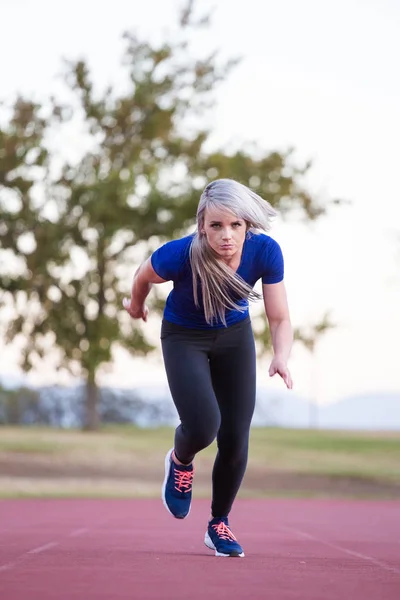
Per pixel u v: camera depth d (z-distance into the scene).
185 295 6.25
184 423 6.26
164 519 12.64
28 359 40.19
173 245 6.21
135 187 38.62
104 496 20.31
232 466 6.66
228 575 5.30
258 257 6.17
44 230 37.31
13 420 54.72
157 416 58.28
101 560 6.14
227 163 40.16
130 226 38.78
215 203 5.84
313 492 24.36
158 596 4.30
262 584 4.89
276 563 6.25
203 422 6.18
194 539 8.91
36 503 16.89
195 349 6.37
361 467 30.84
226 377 6.50
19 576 5.09
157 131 40.00
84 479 27.38
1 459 30.84
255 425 63.94
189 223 40.19
